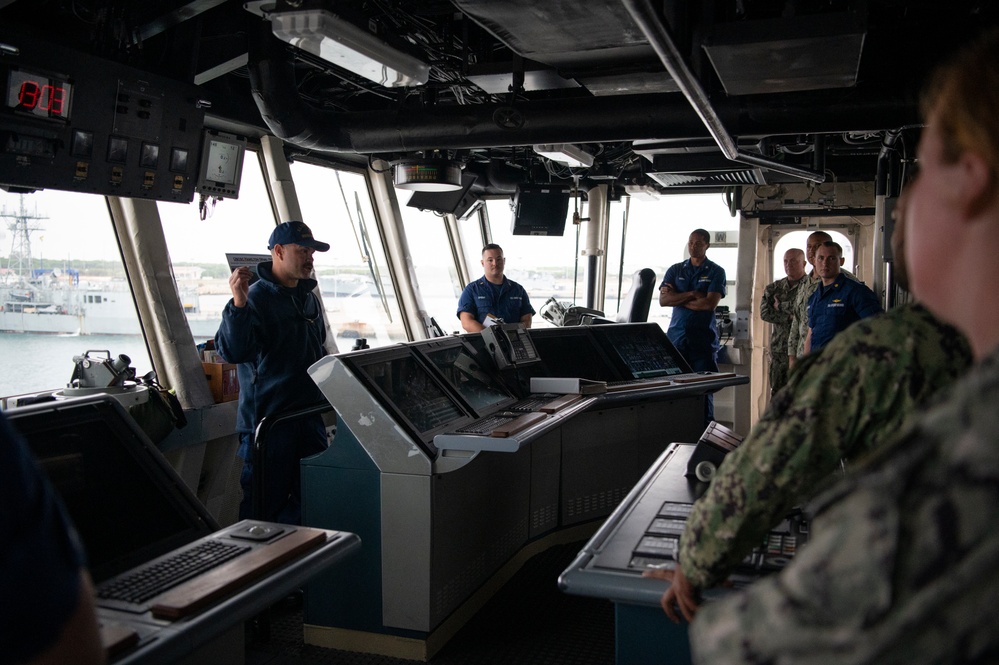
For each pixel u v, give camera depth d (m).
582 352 4.72
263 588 1.66
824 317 5.27
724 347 7.32
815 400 1.23
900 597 0.48
